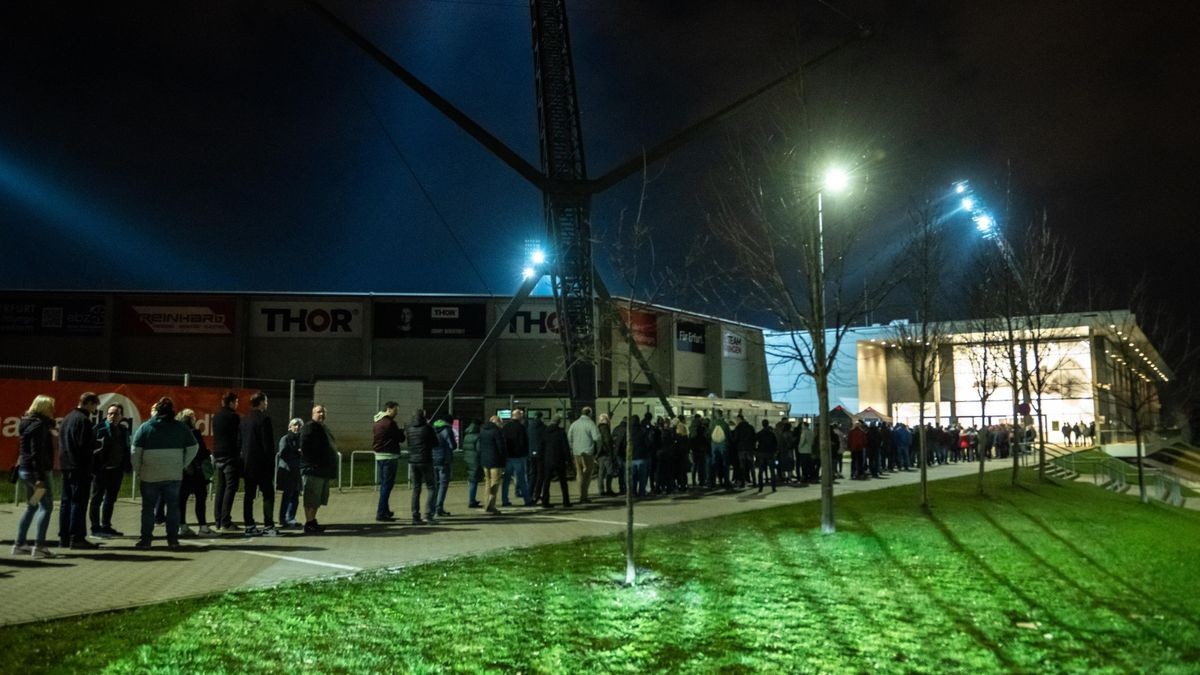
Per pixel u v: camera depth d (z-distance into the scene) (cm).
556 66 4312
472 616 747
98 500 1207
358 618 734
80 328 5297
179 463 1127
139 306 5344
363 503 1852
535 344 5497
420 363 5453
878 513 1552
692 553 1083
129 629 684
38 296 5291
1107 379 5606
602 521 1514
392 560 1054
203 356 5347
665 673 607
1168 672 625
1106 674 617
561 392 5397
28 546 1086
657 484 2108
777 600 820
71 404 1722
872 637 699
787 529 1316
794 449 2459
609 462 2045
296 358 5406
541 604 794
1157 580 954
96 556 1061
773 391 6353
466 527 1418
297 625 707
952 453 4272
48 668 582
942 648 671
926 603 816
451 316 5503
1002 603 823
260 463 1289
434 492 1496
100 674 574
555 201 4091
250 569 980
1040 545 1184
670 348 5597
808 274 1308
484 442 1647
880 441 2958
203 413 1898
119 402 1767
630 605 794
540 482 1870
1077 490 2409
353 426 2870
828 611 780
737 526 1356
